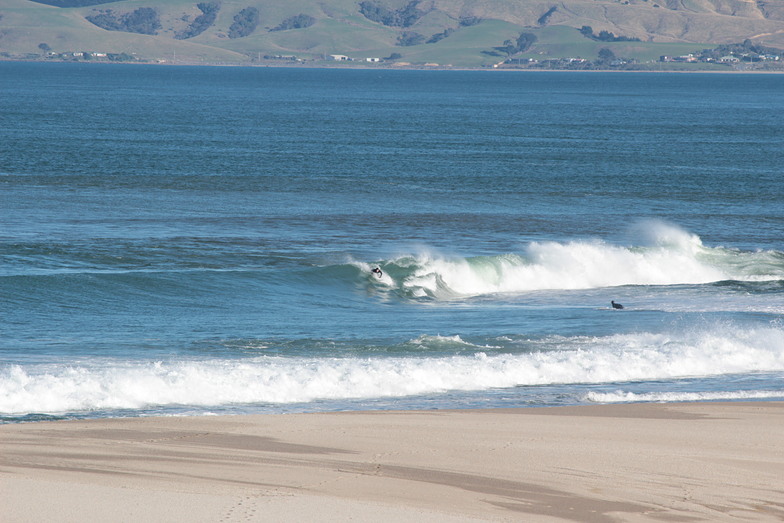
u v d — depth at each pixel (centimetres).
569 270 12119
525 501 3891
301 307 10056
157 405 5881
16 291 9581
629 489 4091
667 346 7888
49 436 4866
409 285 11238
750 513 3797
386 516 3603
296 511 3628
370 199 18975
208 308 9738
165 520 3488
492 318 9475
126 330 8412
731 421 5538
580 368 7125
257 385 6334
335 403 6078
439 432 5125
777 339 8225
